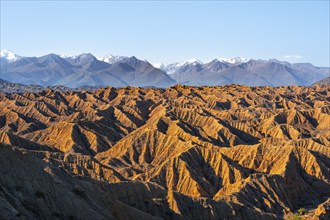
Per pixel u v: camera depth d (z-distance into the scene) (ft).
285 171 611.88
